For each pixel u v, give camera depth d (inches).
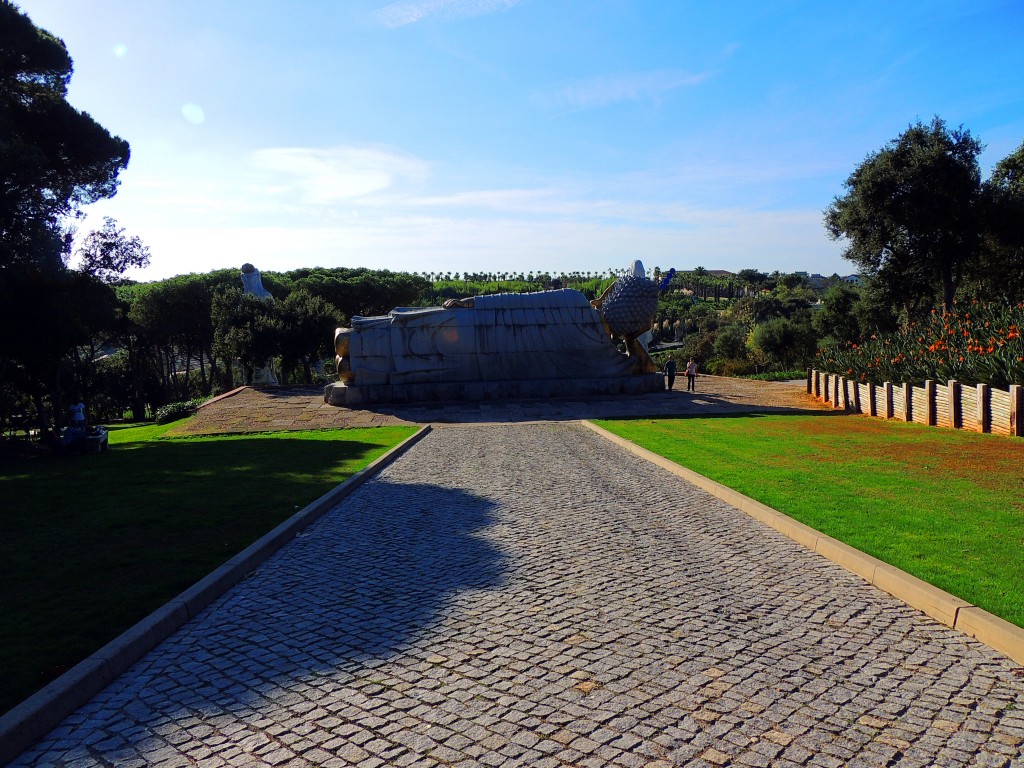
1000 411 615.2
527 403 1011.9
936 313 1026.7
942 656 189.6
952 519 313.9
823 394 1007.6
